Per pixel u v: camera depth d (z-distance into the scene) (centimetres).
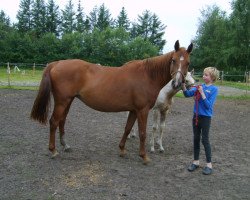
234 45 4347
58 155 602
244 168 584
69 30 6475
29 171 515
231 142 776
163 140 762
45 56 5153
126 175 520
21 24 6262
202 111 532
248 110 1358
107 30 5441
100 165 560
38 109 550
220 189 483
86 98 560
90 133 791
